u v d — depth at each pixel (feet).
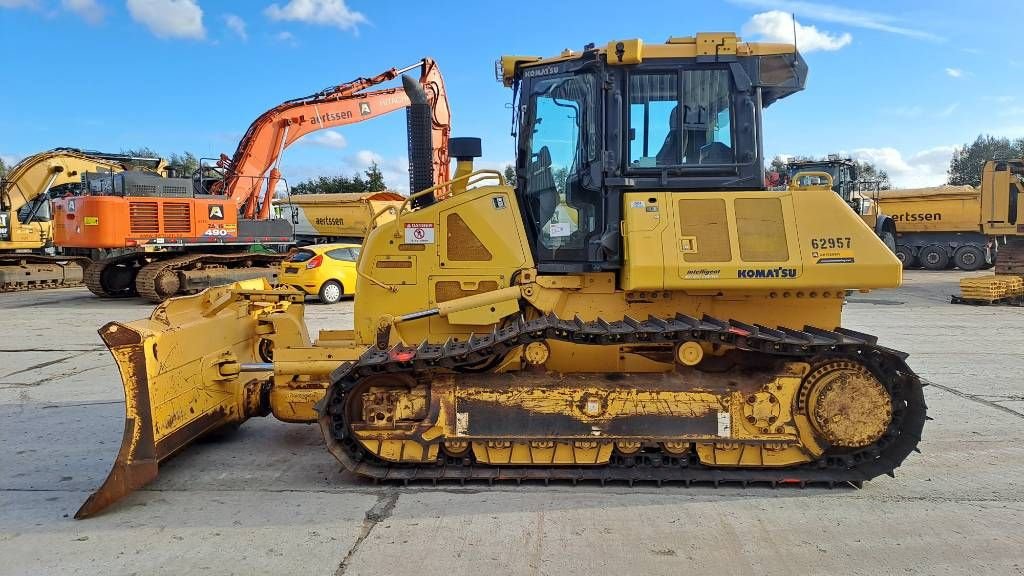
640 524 12.71
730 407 14.46
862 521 12.87
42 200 59.72
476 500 13.78
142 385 13.56
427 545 11.85
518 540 12.03
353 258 50.70
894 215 89.56
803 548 11.78
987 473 15.43
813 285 14.32
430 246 16.29
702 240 14.46
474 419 14.57
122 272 52.75
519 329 14.17
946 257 86.43
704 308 15.87
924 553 11.60
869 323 38.91
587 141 15.70
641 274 14.33
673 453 14.67
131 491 14.21
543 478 14.47
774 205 14.76
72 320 40.63
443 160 33.94
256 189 57.16
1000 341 32.65
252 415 17.79
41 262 60.23
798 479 14.26
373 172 139.44
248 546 11.83
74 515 13.17
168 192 51.06
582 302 16.01
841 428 14.19
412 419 14.58
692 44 15.65
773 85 15.66
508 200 16.30
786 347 14.10
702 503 13.69
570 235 16.06
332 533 12.32
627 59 15.39
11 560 11.41
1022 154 192.03
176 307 16.10
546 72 16.15
